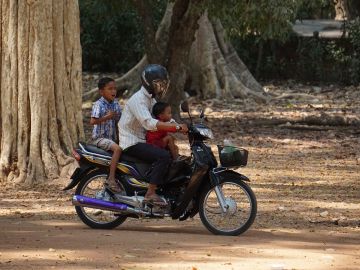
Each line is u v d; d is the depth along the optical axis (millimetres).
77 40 29391
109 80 22484
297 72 68062
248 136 41344
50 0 28469
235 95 56219
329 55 66438
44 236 20531
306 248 19578
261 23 38438
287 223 23047
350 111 51000
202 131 20734
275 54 68688
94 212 22766
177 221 23406
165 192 21281
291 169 32750
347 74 65938
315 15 79938
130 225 22625
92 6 56219
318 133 42656
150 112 21422
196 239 20375
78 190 21906
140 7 43969
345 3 69750
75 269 17016
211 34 56656
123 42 71562
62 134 28906
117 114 22562
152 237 20578
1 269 17000
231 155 20719
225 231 20984
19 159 28500
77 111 29484
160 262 17656
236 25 39344
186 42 43062
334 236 21312
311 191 28328
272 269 17188
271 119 46406
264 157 35562
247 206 24781
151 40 43875
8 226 21953
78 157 21734
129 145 21297
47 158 28484
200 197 21094
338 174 31875
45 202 25781
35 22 28266
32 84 28422
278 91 61375
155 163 21047
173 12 43125
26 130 28562
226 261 17875
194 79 56969
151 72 21031
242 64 58062
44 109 28516
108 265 17359
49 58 28531
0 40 28719
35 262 17609
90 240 20062
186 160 21031
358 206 25859
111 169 21438
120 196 21422
